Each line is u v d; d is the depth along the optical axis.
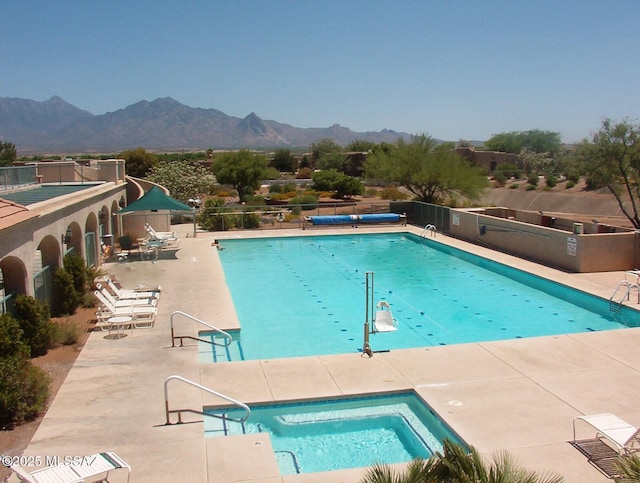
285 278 18.86
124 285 16.12
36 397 8.15
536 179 62.94
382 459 7.46
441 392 8.93
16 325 9.09
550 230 19.00
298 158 98.75
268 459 6.98
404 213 30.11
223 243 25.19
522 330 13.40
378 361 10.30
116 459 6.18
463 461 4.53
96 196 18.59
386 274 19.44
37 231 11.94
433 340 12.73
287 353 11.79
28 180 19.22
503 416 8.10
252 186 45.84
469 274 19.38
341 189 45.03
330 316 14.55
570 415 8.12
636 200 35.78
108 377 9.48
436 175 33.53
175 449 7.19
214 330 12.12
